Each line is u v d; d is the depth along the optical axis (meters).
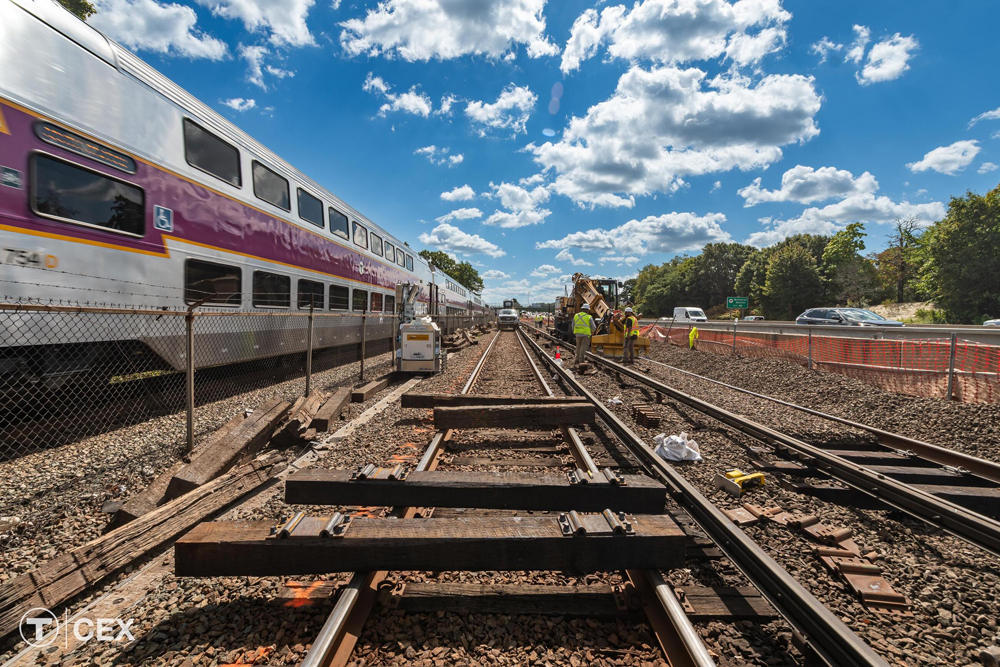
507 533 2.55
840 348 11.33
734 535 2.94
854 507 4.11
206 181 7.59
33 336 5.07
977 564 3.18
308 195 11.08
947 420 6.93
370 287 15.36
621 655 2.21
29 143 4.98
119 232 6.01
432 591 2.60
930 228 40.94
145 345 6.52
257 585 2.74
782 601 2.46
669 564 2.54
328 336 12.05
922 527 3.72
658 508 3.25
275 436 5.68
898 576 3.00
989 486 4.75
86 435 5.93
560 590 2.65
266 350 9.25
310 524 2.61
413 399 7.23
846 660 2.03
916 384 9.04
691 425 6.95
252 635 2.31
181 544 2.50
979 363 7.86
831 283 66.19
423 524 2.63
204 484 3.94
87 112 5.64
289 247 10.09
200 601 2.61
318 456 5.27
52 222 5.20
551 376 12.04
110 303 5.89
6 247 4.75
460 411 5.98
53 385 5.64
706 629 2.40
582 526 2.53
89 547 2.84
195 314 5.42
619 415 7.64
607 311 18.55
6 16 4.83
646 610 2.45
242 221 8.48
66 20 5.47
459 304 37.91
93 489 4.31
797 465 4.95
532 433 6.23
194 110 7.40
